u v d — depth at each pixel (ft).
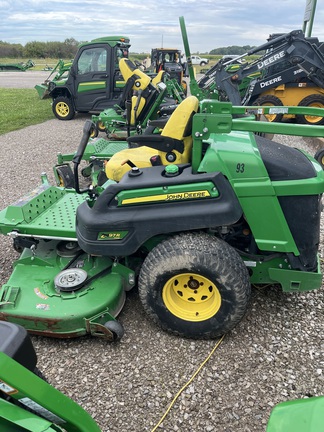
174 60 67.51
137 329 9.81
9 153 27.37
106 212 8.89
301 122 33.58
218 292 8.66
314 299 10.84
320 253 12.97
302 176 8.68
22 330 5.58
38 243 11.42
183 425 7.47
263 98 33.53
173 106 20.08
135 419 7.61
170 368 8.70
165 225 8.59
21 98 54.65
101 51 37.60
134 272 10.12
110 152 18.84
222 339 9.46
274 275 9.46
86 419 5.23
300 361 8.80
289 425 4.62
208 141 9.57
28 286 9.92
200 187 8.40
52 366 8.81
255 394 8.05
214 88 33.09
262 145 9.72
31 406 4.83
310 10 34.94
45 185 13.09
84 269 10.30
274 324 9.91
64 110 40.47
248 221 8.84
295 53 31.09
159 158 9.89
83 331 9.16
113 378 8.48
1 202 18.25
